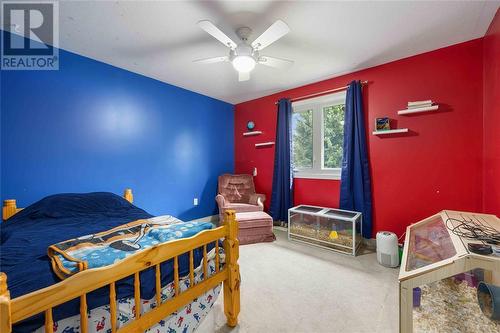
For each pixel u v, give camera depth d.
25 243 1.46
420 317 1.45
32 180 2.22
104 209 2.32
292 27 1.99
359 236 2.87
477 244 1.15
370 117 2.85
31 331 0.81
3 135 2.07
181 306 1.21
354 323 1.56
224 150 4.36
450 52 2.32
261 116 4.10
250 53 1.87
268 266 2.40
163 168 3.39
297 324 1.55
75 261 1.05
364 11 1.78
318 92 3.32
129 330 0.99
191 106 3.77
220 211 3.55
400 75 2.62
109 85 2.77
